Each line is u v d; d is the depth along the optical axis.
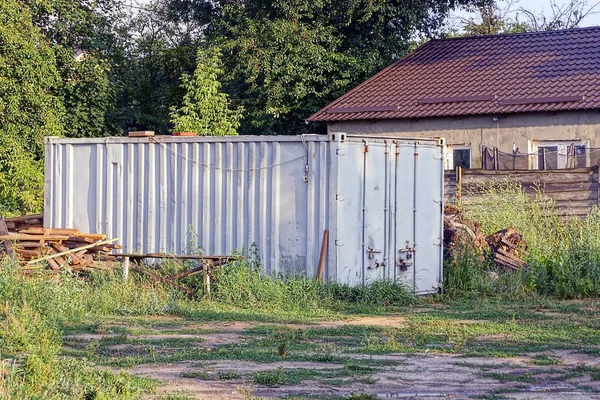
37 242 16.36
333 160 15.69
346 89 33.22
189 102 30.94
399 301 16.08
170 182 17.31
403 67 31.34
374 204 16.34
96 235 16.70
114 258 16.88
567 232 20.72
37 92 27.48
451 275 17.88
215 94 30.91
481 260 18.78
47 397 7.69
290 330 12.62
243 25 33.66
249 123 33.56
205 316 14.02
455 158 27.02
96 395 7.89
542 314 14.55
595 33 29.69
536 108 25.44
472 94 27.45
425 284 17.27
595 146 24.80
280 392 8.60
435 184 17.58
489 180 22.88
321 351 10.88
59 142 18.50
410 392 8.62
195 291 15.81
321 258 15.65
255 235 16.39
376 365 10.02
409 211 17.02
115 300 14.76
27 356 9.25
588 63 27.61
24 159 27.00
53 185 18.56
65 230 16.80
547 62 28.42
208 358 10.40
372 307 15.30
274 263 16.17
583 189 21.97
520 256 19.59
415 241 17.12
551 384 9.10
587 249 18.09
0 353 9.91
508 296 16.92
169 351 10.91
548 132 25.52
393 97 28.94
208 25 36.59
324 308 15.12
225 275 15.74
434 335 12.20
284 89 32.81
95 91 31.72
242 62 32.84
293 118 33.69
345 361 10.24
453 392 8.66
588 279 17.05
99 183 18.06
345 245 15.80
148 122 35.50
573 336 12.13
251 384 8.94
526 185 22.56
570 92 25.83
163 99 36.16
